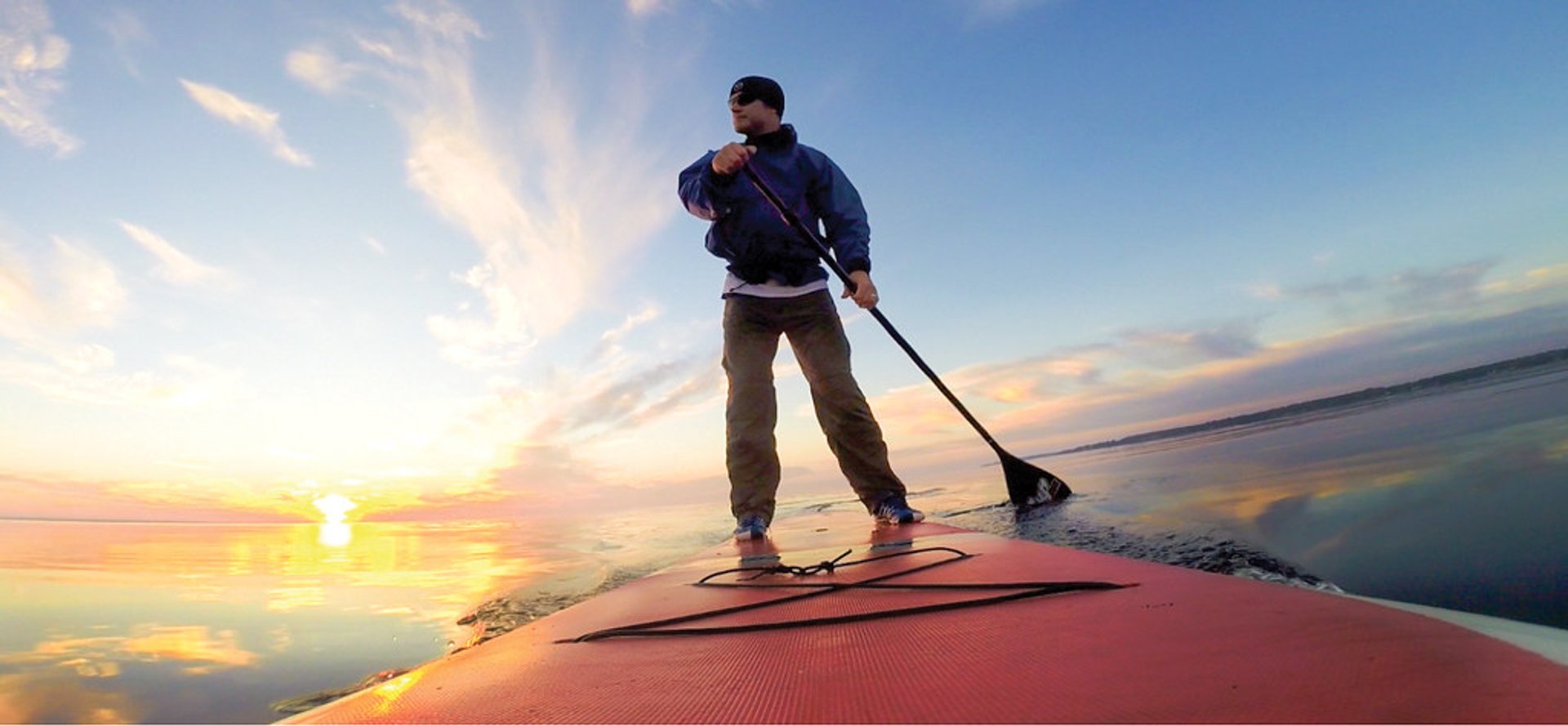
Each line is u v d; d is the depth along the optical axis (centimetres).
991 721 44
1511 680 41
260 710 105
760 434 285
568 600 191
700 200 290
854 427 292
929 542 184
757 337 296
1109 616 74
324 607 193
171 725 99
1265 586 84
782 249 291
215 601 205
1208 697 44
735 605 110
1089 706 45
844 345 301
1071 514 250
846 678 60
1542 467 181
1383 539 142
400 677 78
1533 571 103
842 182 303
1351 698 41
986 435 322
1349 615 64
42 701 110
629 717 54
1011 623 76
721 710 54
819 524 303
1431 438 286
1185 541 168
